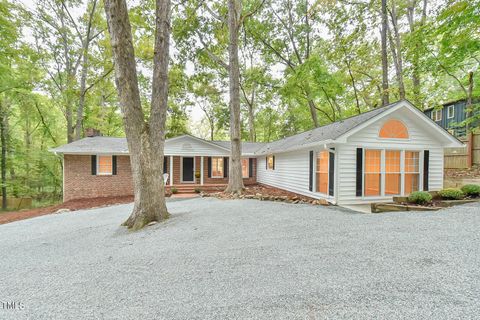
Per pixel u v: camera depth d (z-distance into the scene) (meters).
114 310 2.11
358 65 15.84
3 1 11.30
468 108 12.91
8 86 13.01
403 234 3.64
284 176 11.93
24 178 16.34
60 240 4.73
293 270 2.69
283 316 1.88
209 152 14.52
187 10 11.87
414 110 7.44
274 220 5.01
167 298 2.25
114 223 5.96
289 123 24.34
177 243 3.91
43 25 15.27
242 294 2.24
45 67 16.22
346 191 7.46
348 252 3.10
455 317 1.75
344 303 2.01
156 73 5.82
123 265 3.14
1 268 3.34
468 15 8.14
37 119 18.28
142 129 5.60
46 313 2.13
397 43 13.38
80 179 11.99
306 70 14.09
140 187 5.54
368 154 7.88
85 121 19.05
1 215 9.81
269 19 16.36
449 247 3.04
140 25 11.48
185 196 11.27
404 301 1.99
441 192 6.08
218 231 4.41
